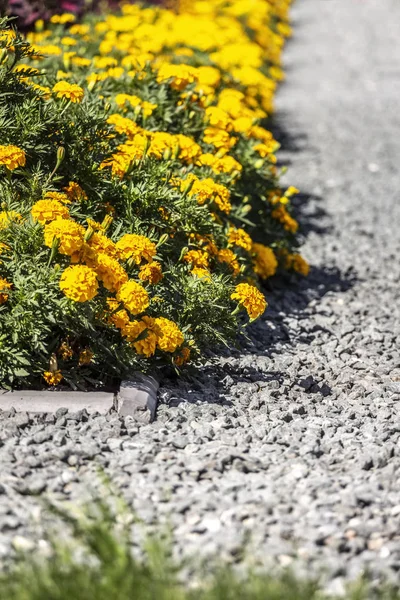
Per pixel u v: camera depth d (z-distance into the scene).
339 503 4.41
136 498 4.37
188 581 3.71
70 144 6.13
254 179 8.25
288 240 8.68
